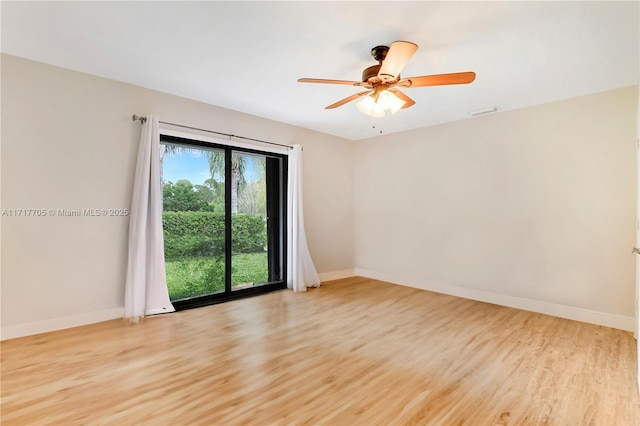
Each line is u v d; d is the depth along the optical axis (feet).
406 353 8.12
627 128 9.92
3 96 8.52
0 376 6.77
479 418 5.55
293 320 10.57
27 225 8.86
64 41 7.84
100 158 10.04
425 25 6.91
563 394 6.31
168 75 9.78
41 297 9.08
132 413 5.61
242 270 13.85
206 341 8.76
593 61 8.48
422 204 15.17
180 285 12.10
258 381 6.71
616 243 10.07
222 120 12.71
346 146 17.76
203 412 5.65
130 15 6.71
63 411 5.64
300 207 14.85
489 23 6.83
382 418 5.53
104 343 8.52
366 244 17.66
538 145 11.68
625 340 9.01
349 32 7.23
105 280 10.15
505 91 10.53
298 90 10.87
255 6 6.33
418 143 15.34
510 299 12.33
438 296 13.76
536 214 11.71
